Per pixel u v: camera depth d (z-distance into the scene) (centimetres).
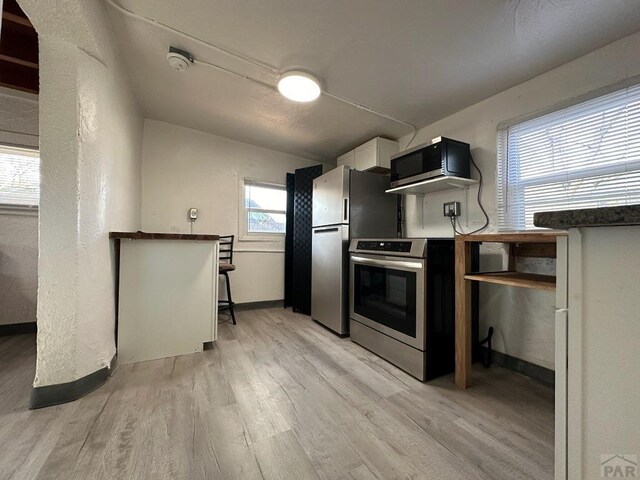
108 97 159
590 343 47
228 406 130
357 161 304
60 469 92
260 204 340
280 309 330
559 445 51
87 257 138
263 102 228
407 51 160
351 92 204
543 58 159
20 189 231
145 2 133
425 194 252
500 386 157
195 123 278
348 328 237
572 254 49
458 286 158
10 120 224
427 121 247
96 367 144
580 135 157
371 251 200
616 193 144
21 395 134
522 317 178
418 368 161
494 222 197
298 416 124
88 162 139
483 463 99
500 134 195
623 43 141
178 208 288
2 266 222
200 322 193
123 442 105
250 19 141
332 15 136
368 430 116
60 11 115
